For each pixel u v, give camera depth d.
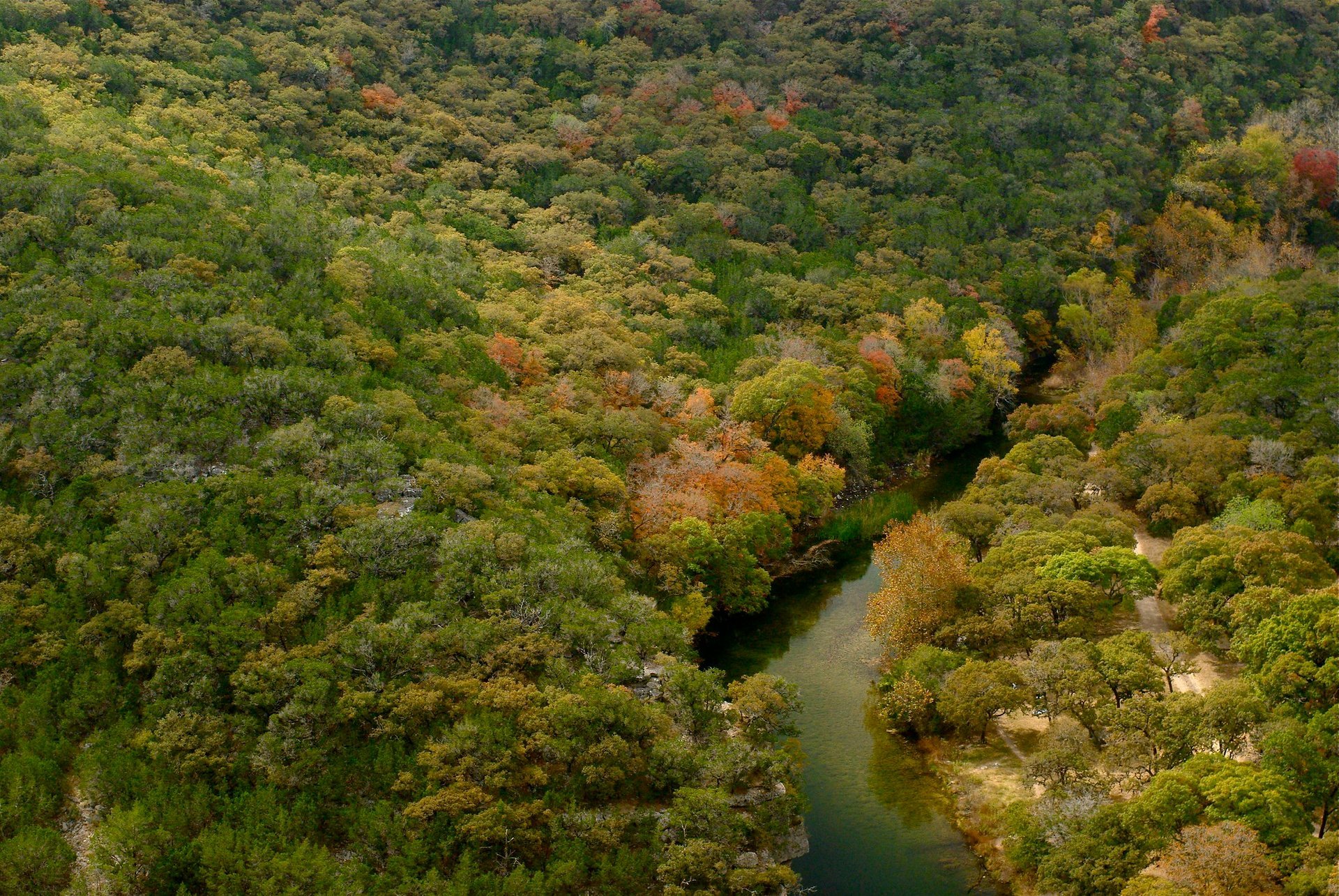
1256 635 69.88
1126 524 93.44
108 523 74.44
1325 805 56.25
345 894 53.59
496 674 66.75
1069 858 55.69
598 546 88.62
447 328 109.56
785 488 107.44
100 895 53.88
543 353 111.81
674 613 86.38
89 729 63.72
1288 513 90.56
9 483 77.38
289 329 95.12
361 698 62.81
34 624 67.62
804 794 68.69
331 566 71.75
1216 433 104.56
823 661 85.81
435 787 59.28
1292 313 125.50
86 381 82.75
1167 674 70.12
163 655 64.69
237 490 75.44
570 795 60.62
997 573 83.44
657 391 114.69
